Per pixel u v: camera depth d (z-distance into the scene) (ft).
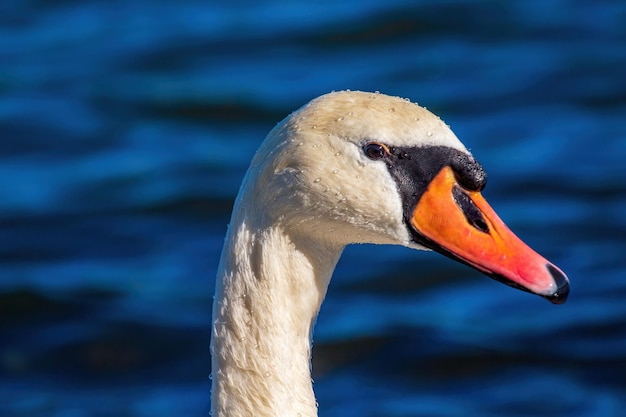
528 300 52.31
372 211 23.59
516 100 70.95
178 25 84.23
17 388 47.06
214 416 24.22
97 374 48.11
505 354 48.19
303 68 76.54
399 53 78.48
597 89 71.77
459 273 54.24
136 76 76.54
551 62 75.61
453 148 23.93
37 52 81.35
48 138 69.15
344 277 54.08
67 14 87.71
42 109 72.33
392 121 23.62
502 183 61.72
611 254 54.95
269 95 72.79
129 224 59.88
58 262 56.59
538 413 44.62
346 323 50.44
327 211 23.52
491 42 79.77
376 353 48.44
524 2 84.53
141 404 45.96
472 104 70.85
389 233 23.82
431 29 81.10
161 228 59.41
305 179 23.35
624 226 57.06
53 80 76.48
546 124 67.77
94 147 68.08
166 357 48.96
